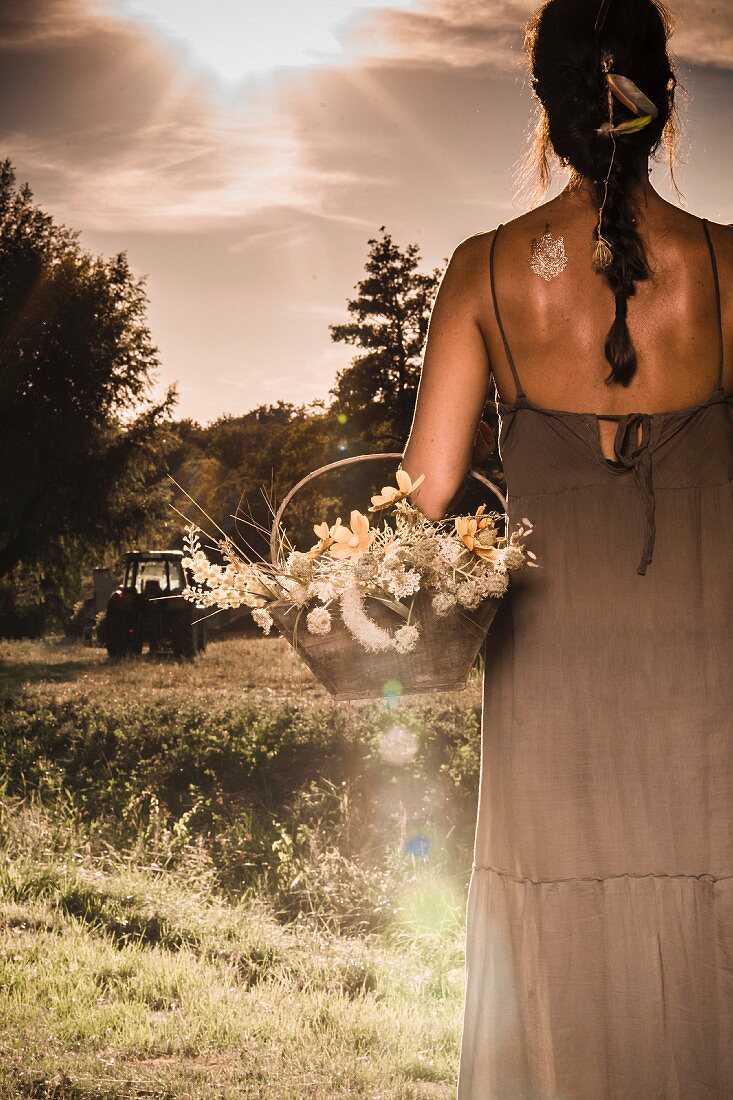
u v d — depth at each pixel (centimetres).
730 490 190
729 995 182
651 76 192
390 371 3656
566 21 193
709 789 185
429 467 199
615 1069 183
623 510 189
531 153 207
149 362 3688
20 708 1523
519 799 190
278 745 1125
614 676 188
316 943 562
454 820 871
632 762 186
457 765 1025
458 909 632
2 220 3662
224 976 481
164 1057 380
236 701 1570
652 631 187
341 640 194
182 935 550
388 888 675
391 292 3631
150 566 2719
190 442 4778
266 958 516
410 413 3597
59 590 3909
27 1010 406
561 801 188
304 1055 382
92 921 558
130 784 988
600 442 189
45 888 598
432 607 191
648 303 187
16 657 2812
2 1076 346
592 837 187
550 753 188
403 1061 381
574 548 190
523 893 189
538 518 193
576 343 190
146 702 1577
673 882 185
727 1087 181
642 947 184
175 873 704
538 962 186
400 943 578
